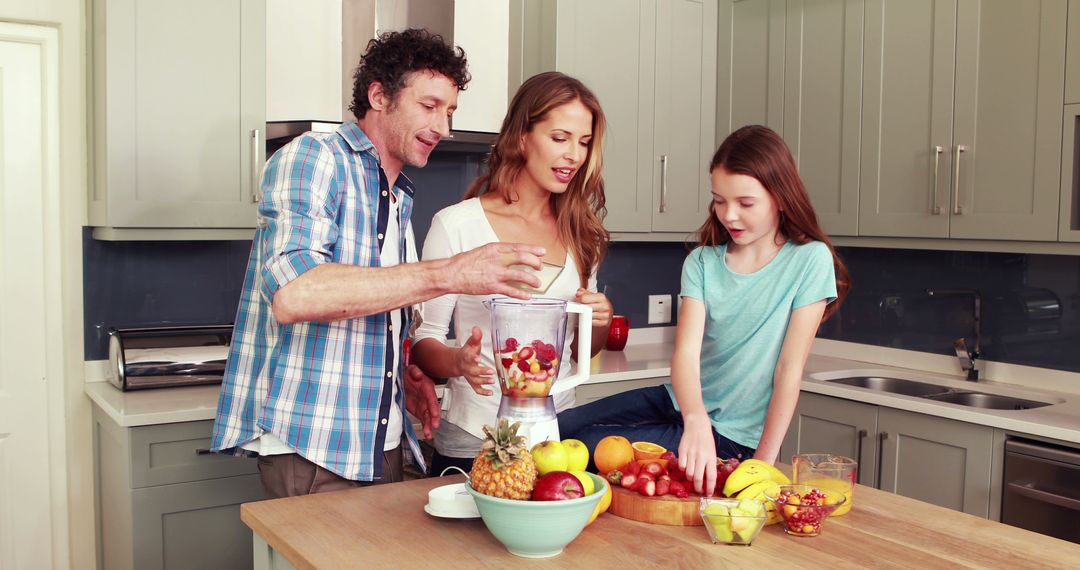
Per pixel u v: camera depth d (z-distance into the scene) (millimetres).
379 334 1753
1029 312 3131
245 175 2818
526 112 1838
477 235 1896
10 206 2852
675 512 1401
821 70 3400
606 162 3457
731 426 1792
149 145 2670
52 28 2855
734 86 3750
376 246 1764
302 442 1681
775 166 1685
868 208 3262
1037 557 1269
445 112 1793
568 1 3293
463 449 1900
